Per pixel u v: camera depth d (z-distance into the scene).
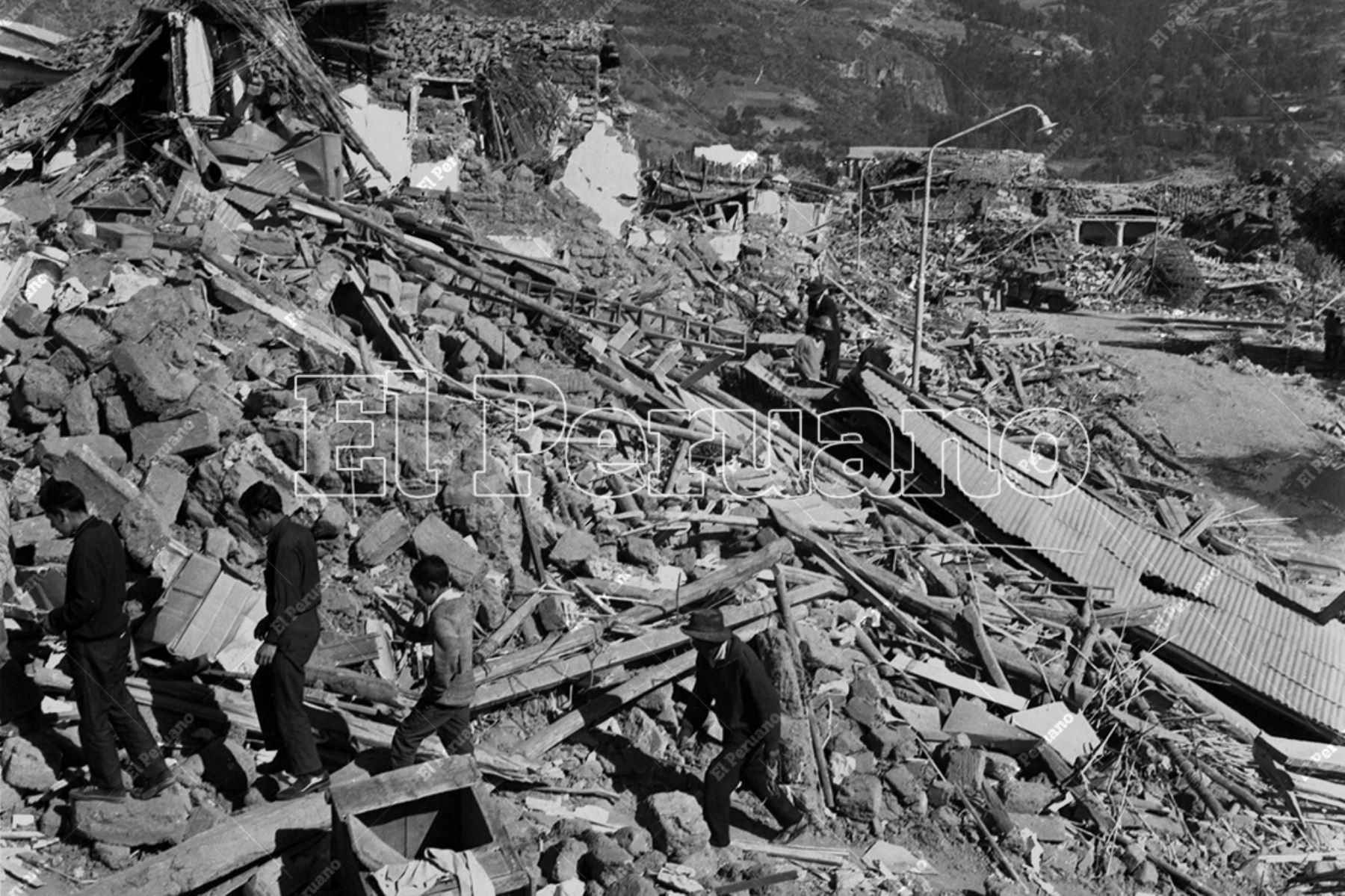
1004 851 10.19
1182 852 10.75
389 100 28.20
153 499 10.89
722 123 129.62
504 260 19.27
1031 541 15.20
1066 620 13.60
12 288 12.34
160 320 12.28
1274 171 63.88
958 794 10.59
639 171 34.78
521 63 31.25
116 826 8.20
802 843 9.81
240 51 20.39
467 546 11.45
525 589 11.54
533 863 8.77
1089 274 53.97
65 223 14.27
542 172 29.91
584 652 10.95
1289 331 43.09
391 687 9.80
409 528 11.47
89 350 11.51
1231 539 18.95
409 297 16.28
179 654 9.80
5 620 9.66
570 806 9.65
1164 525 18.23
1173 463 23.58
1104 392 28.78
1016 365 29.16
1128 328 43.94
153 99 20.62
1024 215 58.03
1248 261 59.34
